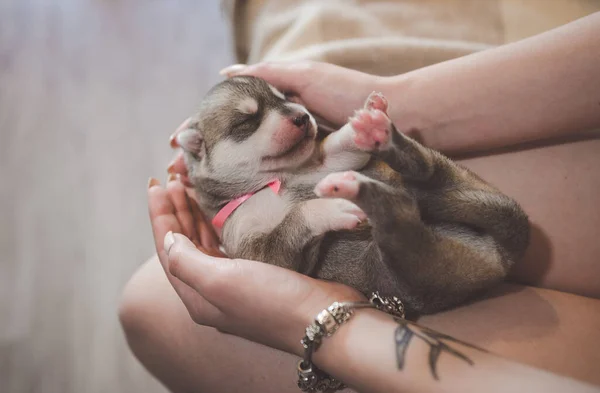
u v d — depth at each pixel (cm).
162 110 113
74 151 105
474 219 56
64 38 134
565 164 59
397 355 52
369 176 60
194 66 123
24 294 86
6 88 120
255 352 59
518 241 57
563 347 55
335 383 56
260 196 60
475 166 62
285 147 60
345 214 56
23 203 96
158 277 64
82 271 87
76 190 98
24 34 135
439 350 52
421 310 57
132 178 100
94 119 112
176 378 62
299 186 61
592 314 57
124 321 63
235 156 61
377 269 57
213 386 60
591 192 58
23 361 81
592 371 54
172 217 62
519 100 58
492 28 69
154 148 105
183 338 61
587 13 68
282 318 54
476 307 58
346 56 67
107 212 94
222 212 60
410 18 70
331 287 55
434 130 61
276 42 73
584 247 59
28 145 107
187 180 66
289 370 58
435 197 57
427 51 67
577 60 57
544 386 50
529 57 58
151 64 124
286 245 57
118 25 137
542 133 59
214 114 62
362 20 70
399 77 62
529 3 69
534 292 59
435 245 55
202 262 55
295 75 64
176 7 142
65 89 119
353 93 63
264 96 62
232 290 55
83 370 80
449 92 60
